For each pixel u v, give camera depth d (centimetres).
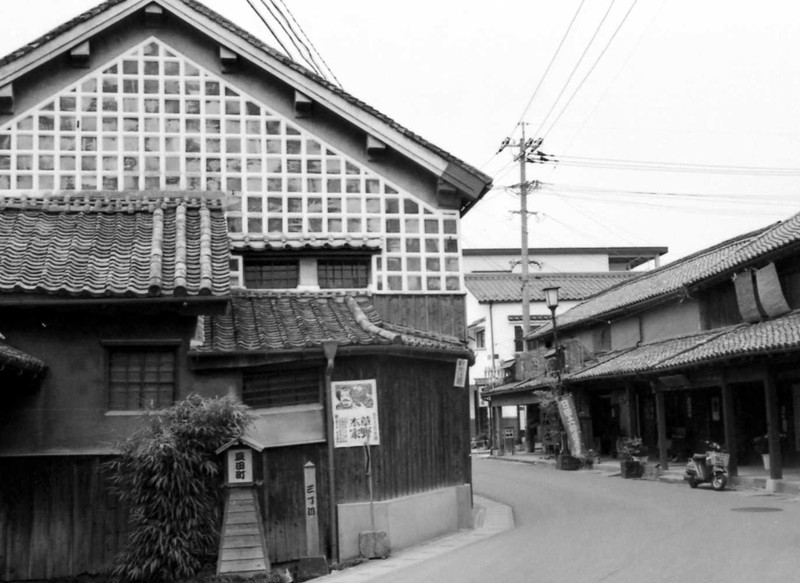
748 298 2303
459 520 1574
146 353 1306
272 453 1291
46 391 1249
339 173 1680
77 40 1595
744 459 2516
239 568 1153
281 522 1277
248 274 1631
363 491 1346
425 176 1702
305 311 1505
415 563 1203
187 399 1217
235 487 1170
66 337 1266
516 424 5041
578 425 3097
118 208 1491
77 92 1619
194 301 1234
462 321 1669
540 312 4981
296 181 1662
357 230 1667
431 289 1670
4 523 1220
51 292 1194
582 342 3775
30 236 1362
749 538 1244
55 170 1591
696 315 2773
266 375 1349
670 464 2697
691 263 3194
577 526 1489
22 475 1232
